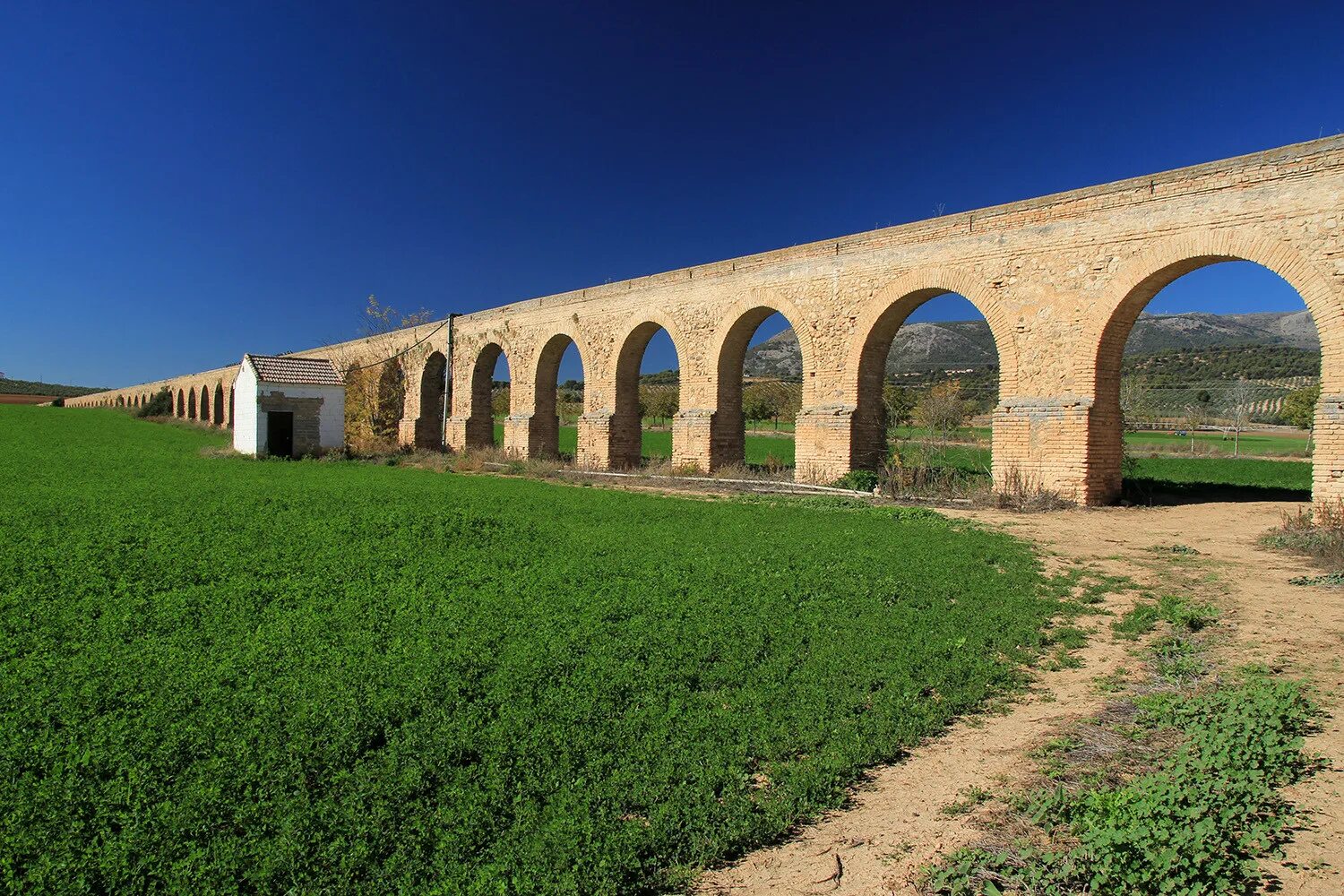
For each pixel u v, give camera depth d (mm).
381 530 13070
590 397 31359
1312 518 13812
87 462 26766
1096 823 4309
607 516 15539
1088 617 8828
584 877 3969
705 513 16109
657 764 5082
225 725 5328
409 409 42844
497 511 15992
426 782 4730
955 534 13539
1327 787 4703
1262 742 5043
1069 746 5547
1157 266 16172
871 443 22578
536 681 6301
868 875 4133
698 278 26812
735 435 26672
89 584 8992
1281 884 3781
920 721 5910
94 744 5035
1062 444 17578
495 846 4168
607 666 6664
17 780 4625
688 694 6227
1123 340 17812
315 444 34844
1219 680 6773
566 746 5223
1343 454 13477
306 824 4242
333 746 5047
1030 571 10812
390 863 3980
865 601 8930
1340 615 8617
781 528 14133
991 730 5941
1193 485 22891
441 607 8398
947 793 4996
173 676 6168
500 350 38562
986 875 4039
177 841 4074
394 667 6473
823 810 4820
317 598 8805
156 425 63781
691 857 4270
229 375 57844
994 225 19016
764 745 5375
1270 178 14719
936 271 20141
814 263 23172
